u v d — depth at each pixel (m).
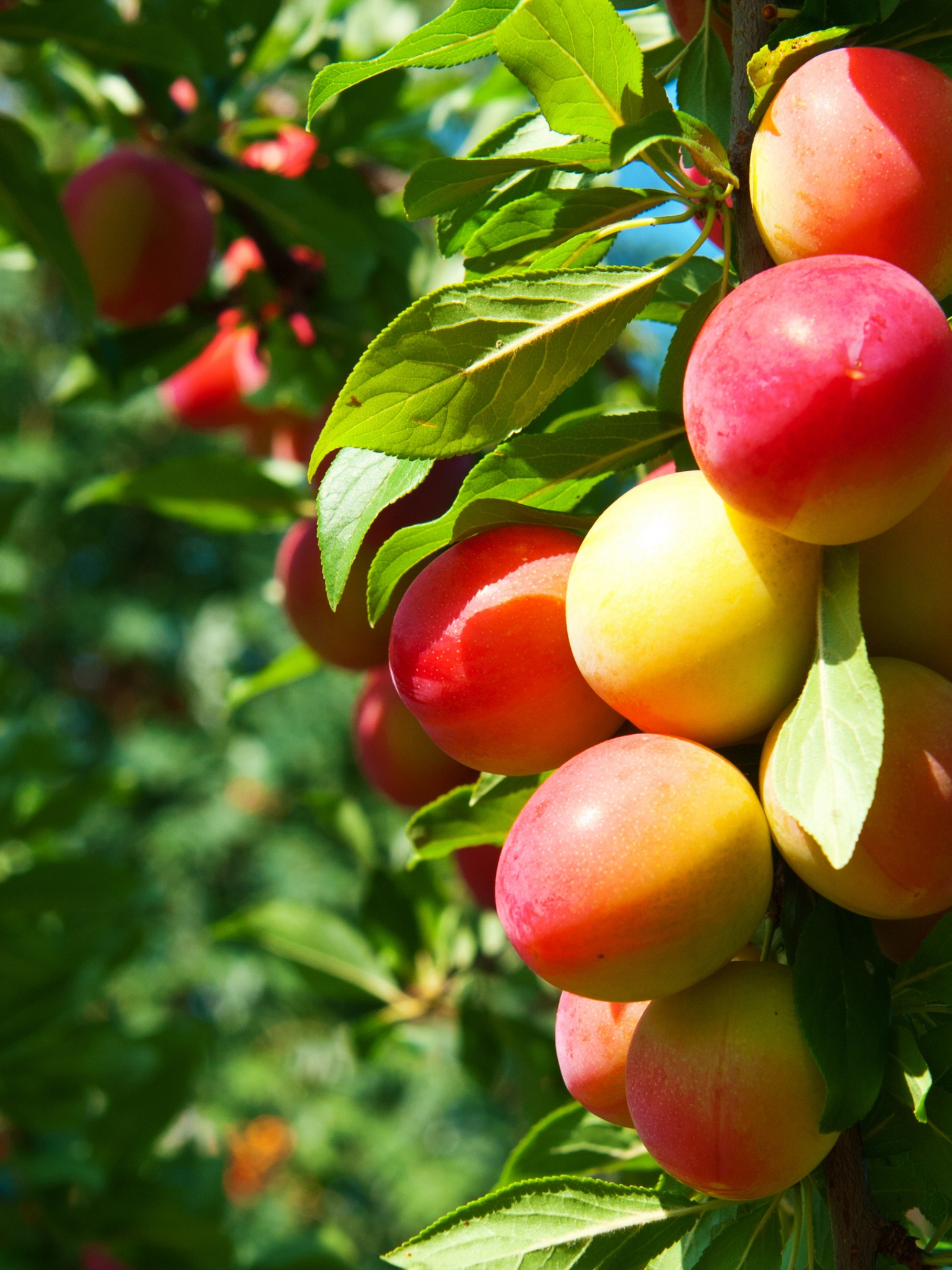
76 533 2.83
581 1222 0.37
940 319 0.33
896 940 0.37
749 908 0.34
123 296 0.69
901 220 0.34
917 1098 0.34
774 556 0.34
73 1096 0.69
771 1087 0.34
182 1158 0.72
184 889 2.52
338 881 2.47
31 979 0.66
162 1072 0.70
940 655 0.35
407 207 0.39
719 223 0.38
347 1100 2.45
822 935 0.35
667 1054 0.35
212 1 0.67
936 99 0.35
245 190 0.65
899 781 0.33
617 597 0.34
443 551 0.40
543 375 0.36
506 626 0.36
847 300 0.33
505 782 0.41
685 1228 0.37
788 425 0.32
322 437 0.36
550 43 0.36
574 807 0.34
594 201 0.38
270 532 2.77
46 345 2.79
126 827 2.53
